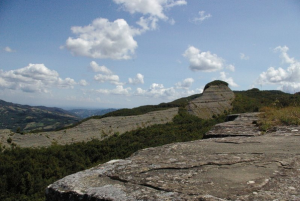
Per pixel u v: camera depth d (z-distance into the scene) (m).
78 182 2.65
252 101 46.53
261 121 7.71
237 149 4.27
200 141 5.30
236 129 7.26
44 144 30.23
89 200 2.27
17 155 24.25
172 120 41.41
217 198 2.02
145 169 3.00
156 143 23.58
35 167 21.66
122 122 39.94
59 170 22.00
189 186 2.39
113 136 34.59
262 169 2.97
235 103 47.69
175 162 3.33
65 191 2.47
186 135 24.12
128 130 37.34
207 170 2.98
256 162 3.29
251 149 4.22
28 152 25.42
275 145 4.49
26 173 19.34
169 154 4.02
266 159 3.42
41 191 18.38
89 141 31.92
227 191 2.25
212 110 46.09
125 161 3.47
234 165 3.19
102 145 28.75
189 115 43.94
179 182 2.52
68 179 2.77
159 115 44.25
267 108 11.62
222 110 45.50
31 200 17.02
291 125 6.83
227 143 4.95
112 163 3.40
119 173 2.87
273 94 51.88
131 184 2.51
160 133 29.69
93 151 27.31
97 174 2.91
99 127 38.19
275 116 8.23
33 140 30.41
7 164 21.33
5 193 18.02
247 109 39.19
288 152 3.83
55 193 2.56
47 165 22.61
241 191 2.24
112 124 39.38
